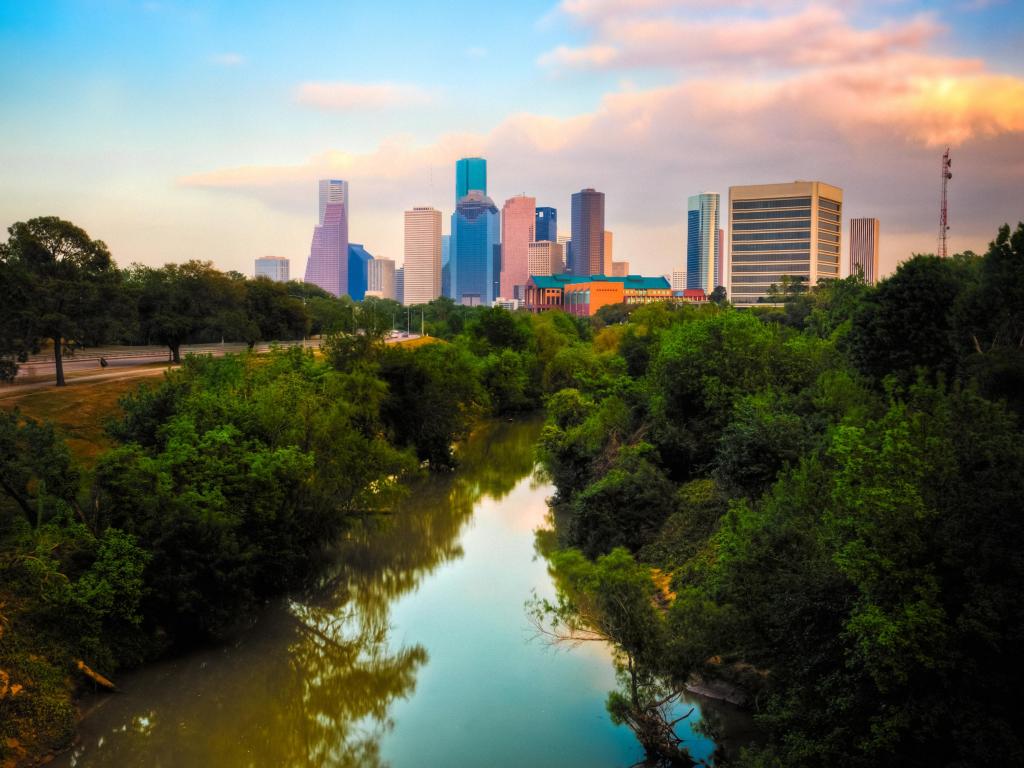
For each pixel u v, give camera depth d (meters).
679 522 40.88
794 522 25.31
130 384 69.19
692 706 28.59
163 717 30.92
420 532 54.34
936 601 18.70
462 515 58.94
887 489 19.73
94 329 68.62
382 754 27.64
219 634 35.56
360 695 32.34
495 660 34.59
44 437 33.22
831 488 26.50
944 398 25.03
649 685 25.92
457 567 46.94
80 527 32.47
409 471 54.03
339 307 162.00
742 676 28.25
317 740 29.42
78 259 68.12
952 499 19.45
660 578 37.31
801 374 49.56
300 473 39.94
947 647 18.12
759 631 23.84
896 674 17.88
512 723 29.36
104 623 32.19
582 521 45.34
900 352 47.41
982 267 47.34
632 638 24.98
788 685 22.89
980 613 17.59
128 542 32.22
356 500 47.81
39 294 63.19
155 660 33.84
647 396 58.47
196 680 33.62
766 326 57.81
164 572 33.12
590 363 108.81
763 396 44.47
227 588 34.50
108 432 43.31
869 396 41.62
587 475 56.59
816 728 20.70
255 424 42.62
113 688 31.45
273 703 31.98
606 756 26.98
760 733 26.25
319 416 46.19
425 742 28.20
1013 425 25.08
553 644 36.12
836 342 60.91
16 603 29.88
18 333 62.12
